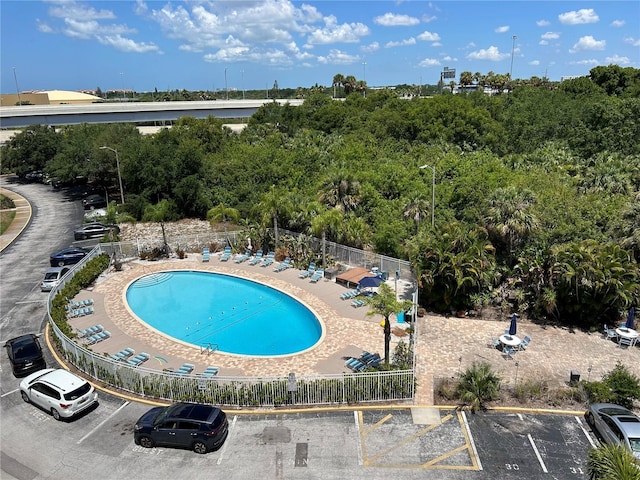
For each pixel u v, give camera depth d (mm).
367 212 43688
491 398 20828
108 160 63156
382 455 17672
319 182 48812
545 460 17328
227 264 40062
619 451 12875
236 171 61031
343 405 20719
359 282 31688
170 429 17969
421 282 29531
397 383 20797
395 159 62156
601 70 101625
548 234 31953
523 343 25547
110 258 40469
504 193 32688
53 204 64562
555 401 20750
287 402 20859
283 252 40438
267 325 29812
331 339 26547
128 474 16984
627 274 27359
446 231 31281
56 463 17641
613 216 34344
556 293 28312
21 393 21984
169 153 58469
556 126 74188
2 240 48250
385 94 102562
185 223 54250
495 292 30484
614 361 24375
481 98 91312
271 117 93250
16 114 79562
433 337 26859
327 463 17297
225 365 24078
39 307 32125
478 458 17453
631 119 64375
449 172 53062
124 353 24906
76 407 20062
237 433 19031
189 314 31594
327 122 88188
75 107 84188
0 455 18125
